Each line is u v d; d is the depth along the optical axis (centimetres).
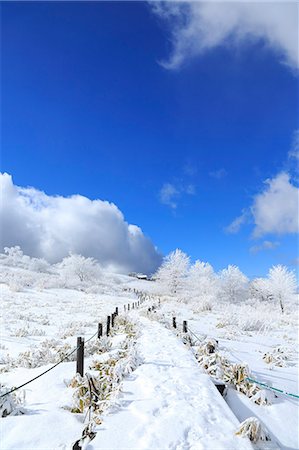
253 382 788
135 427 518
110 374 762
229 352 1225
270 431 611
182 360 923
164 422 532
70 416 571
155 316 1892
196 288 4912
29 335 1503
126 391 682
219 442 479
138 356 903
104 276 7069
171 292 5228
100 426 523
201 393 671
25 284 4562
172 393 665
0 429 511
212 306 3186
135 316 2056
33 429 514
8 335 1460
